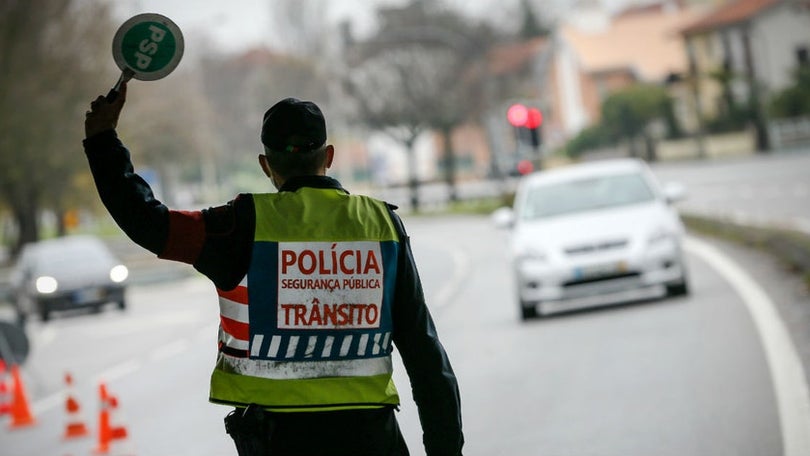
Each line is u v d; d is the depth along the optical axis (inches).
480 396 613.3
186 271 2284.7
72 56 2797.7
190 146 4168.3
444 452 223.3
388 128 4338.1
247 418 216.2
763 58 4768.7
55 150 2881.4
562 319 900.0
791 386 550.3
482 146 6653.5
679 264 911.0
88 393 845.2
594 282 896.9
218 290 219.6
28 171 2977.4
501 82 4606.3
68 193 3186.5
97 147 211.6
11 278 1740.9
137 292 2079.2
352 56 4338.1
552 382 631.2
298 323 219.1
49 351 1222.3
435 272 1552.7
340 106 4589.1
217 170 6033.5
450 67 4296.3
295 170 226.8
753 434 463.5
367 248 222.8
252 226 219.3
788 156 3526.1
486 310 1035.3
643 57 5708.7
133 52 215.3
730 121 4138.8
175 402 725.3
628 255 895.1
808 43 4771.2
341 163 6353.3
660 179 3024.1
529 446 482.9
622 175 972.6
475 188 4488.2
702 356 656.4
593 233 902.4
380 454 219.3
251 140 6067.9
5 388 852.0
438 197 4119.1
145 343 1179.3
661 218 917.8
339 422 218.1
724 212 1803.6
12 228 3348.9
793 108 3912.4
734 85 4503.0
